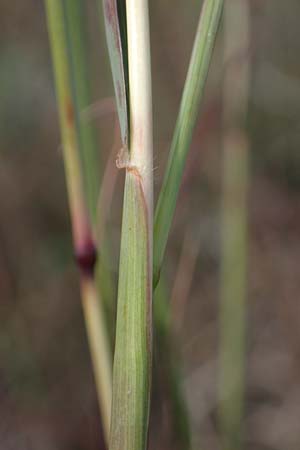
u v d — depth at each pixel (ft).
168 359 0.68
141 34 0.42
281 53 1.53
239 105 0.80
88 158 0.63
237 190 0.82
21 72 1.53
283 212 1.47
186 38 1.40
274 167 1.54
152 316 0.43
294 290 1.39
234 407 0.87
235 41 0.80
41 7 1.53
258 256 1.42
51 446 1.18
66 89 0.57
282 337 1.35
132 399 0.44
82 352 1.27
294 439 1.22
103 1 0.42
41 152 1.48
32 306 1.30
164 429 0.73
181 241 1.34
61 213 1.42
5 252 1.34
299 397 1.27
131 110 0.42
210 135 1.35
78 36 0.59
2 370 1.23
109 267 0.65
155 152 1.36
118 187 1.23
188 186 1.17
